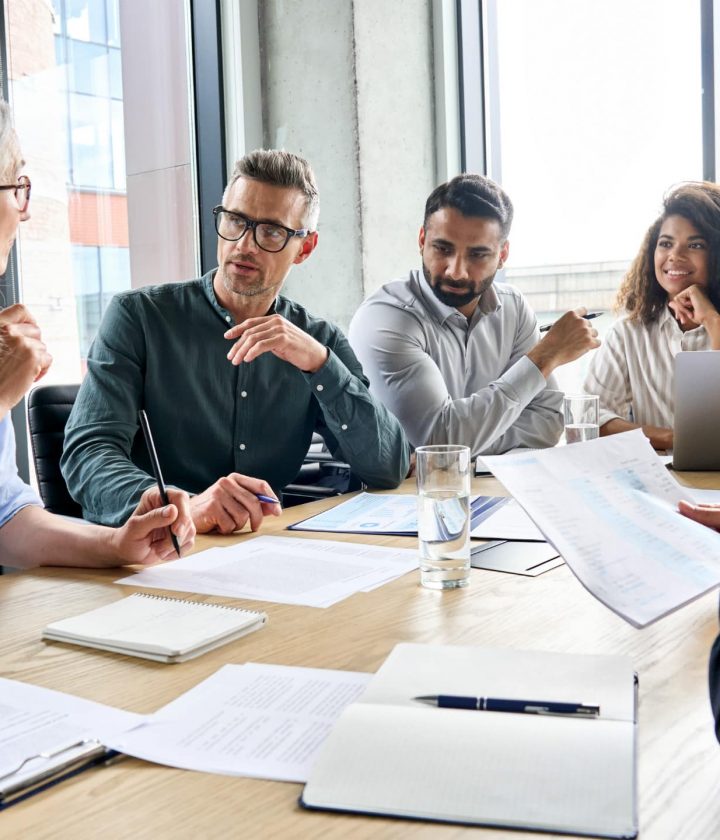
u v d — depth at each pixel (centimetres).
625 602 78
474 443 209
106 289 298
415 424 213
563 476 98
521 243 326
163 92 311
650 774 59
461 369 234
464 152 342
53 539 122
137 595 102
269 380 191
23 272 271
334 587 107
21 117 268
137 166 304
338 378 177
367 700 67
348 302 320
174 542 117
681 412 182
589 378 255
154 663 83
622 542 89
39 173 274
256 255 184
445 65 336
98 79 290
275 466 196
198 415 187
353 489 205
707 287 241
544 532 86
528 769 56
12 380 126
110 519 148
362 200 314
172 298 189
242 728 68
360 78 310
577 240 316
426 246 226
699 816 54
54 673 81
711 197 239
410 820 54
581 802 53
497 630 91
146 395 184
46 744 66
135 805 57
